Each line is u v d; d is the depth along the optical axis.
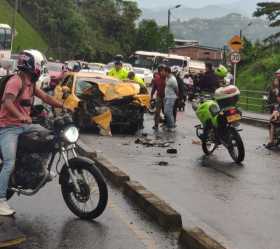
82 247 6.07
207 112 12.33
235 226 7.07
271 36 45.38
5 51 40.78
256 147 14.64
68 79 17.48
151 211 7.39
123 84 16.80
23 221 6.92
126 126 16.94
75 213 7.17
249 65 48.50
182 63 51.31
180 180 9.78
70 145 6.99
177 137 16.08
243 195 8.81
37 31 79.44
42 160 6.93
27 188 6.98
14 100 6.79
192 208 7.88
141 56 52.53
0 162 7.14
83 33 83.12
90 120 15.91
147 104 16.95
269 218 7.50
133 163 11.31
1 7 75.00
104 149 13.06
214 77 16.02
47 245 6.09
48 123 7.04
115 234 6.56
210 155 12.79
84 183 6.96
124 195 8.51
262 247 6.27
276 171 11.05
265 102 26.89
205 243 5.95
